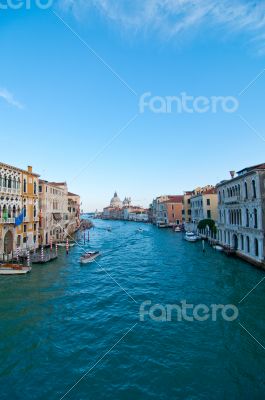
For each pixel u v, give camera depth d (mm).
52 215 47219
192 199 62281
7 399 9547
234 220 33656
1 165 30234
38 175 39500
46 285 23234
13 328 14953
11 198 32469
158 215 104062
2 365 11508
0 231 29859
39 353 12445
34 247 39219
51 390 10031
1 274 26516
